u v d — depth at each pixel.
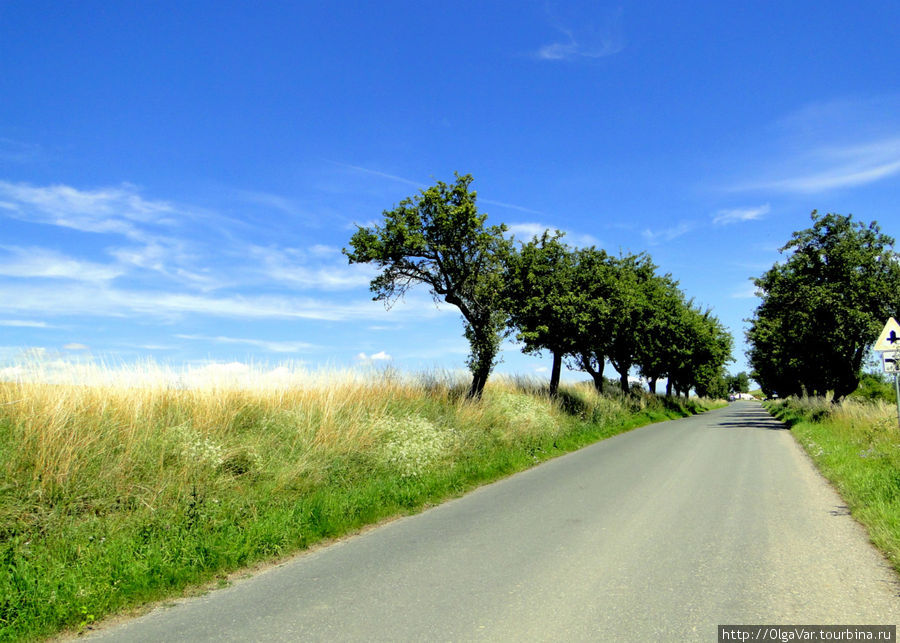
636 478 10.29
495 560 5.43
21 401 7.35
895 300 23.28
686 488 9.22
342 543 6.29
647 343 33.47
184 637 3.89
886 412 15.80
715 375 53.62
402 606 4.30
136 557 5.31
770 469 11.38
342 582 4.92
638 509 7.62
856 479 8.96
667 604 4.23
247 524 6.30
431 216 18.14
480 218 18.19
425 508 8.09
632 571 5.03
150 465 7.43
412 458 9.73
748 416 41.44
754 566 5.14
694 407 56.22
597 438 18.67
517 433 14.83
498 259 19.25
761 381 66.62
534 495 8.77
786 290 25.86
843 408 20.59
